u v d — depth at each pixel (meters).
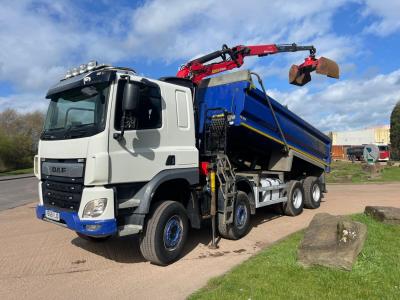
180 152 6.57
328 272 5.20
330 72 10.33
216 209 7.25
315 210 10.88
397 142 48.75
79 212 5.52
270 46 10.23
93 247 7.29
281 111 9.27
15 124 46.22
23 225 9.84
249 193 8.22
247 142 9.14
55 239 8.01
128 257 6.64
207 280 5.36
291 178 10.89
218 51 9.26
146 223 6.05
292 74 10.63
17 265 6.30
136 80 5.88
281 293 4.59
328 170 12.30
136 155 5.85
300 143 10.43
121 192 5.80
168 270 5.91
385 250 6.08
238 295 4.57
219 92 8.14
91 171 5.41
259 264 5.64
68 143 5.79
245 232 7.87
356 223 5.99
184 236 6.46
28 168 45.94
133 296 4.96
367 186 17.91
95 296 4.99
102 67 6.05
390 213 7.99
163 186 6.54
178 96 6.72
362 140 61.12
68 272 5.92
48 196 6.24
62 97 6.35
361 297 4.46
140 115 5.97
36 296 5.03
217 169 7.15
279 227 8.69
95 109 5.66
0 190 21.47
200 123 7.97
